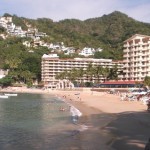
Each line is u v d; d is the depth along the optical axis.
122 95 123.12
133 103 91.00
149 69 185.88
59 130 44.78
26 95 174.38
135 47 192.25
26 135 40.91
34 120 57.84
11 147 33.81
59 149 32.38
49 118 60.97
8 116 65.56
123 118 52.88
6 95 165.25
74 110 76.81
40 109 83.50
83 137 38.19
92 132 41.81
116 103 93.00
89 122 52.47
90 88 195.50
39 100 126.94
